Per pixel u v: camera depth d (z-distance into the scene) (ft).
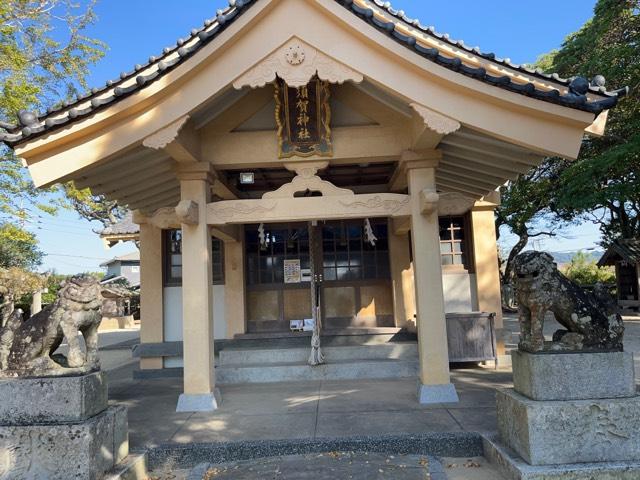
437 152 18.92
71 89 43.14
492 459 13.37
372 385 22.03
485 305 27.04
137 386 24.82
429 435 14.42
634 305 71.31
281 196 19.10
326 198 18.95
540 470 11.38
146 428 16.34
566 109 14.98
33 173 15.56
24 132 14.87
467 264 28.17
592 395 12.14
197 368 18.63
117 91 15.21
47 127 14.94
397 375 24.04
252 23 15.94
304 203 18.95
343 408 17.93
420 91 15.99
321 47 16.03
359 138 19.38
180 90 16.10
